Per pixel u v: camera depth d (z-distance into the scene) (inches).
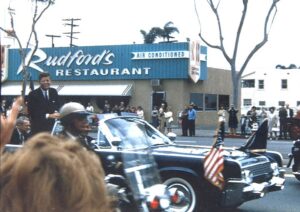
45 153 58.3
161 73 1540.4
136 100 1569.9
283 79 2667.3
